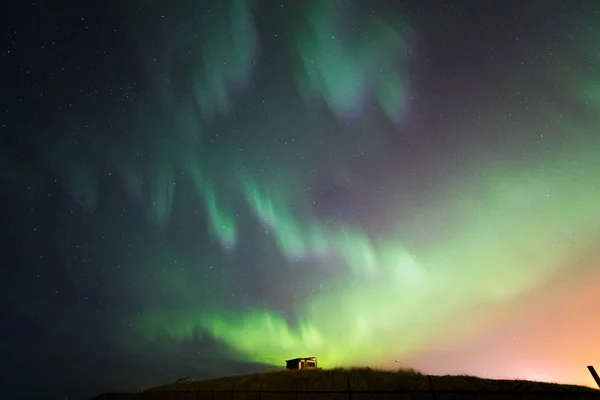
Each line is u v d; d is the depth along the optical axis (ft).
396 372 99.35
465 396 67.21
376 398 71.72
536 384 77.56
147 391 117.80
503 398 63.98
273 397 82.43
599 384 27.48
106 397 119.55
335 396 76.59
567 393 29.14
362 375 97.76
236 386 103.76
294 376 107.76
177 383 125.08
